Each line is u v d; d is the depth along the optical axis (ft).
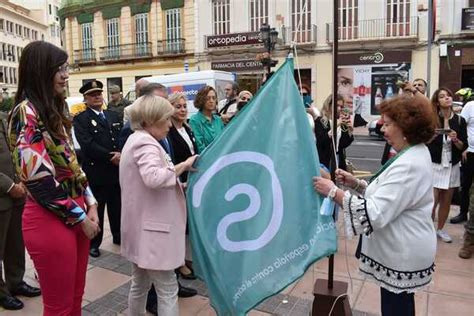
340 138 14.53
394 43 60.29
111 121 15.08
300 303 10.95
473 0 56.44
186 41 74.02
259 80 67.51
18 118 6.88
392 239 6.84
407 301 7.07
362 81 62.54
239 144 7.22
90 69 85.61
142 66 79.30
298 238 6.83
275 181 7.00
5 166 10.59
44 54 7.02
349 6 61.98
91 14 84.07
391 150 15.62
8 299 10.80
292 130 7.09
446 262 13.62
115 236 15.76
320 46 63.77
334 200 6.75
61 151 7.27
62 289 7.29
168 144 10.94
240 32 68.23
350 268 13.14
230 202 7.16
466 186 17.29
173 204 8.03
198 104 13.14
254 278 6.88
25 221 7.18
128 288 12.04
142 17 77.97
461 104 23.86
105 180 14.65
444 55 57.77
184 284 12.11
